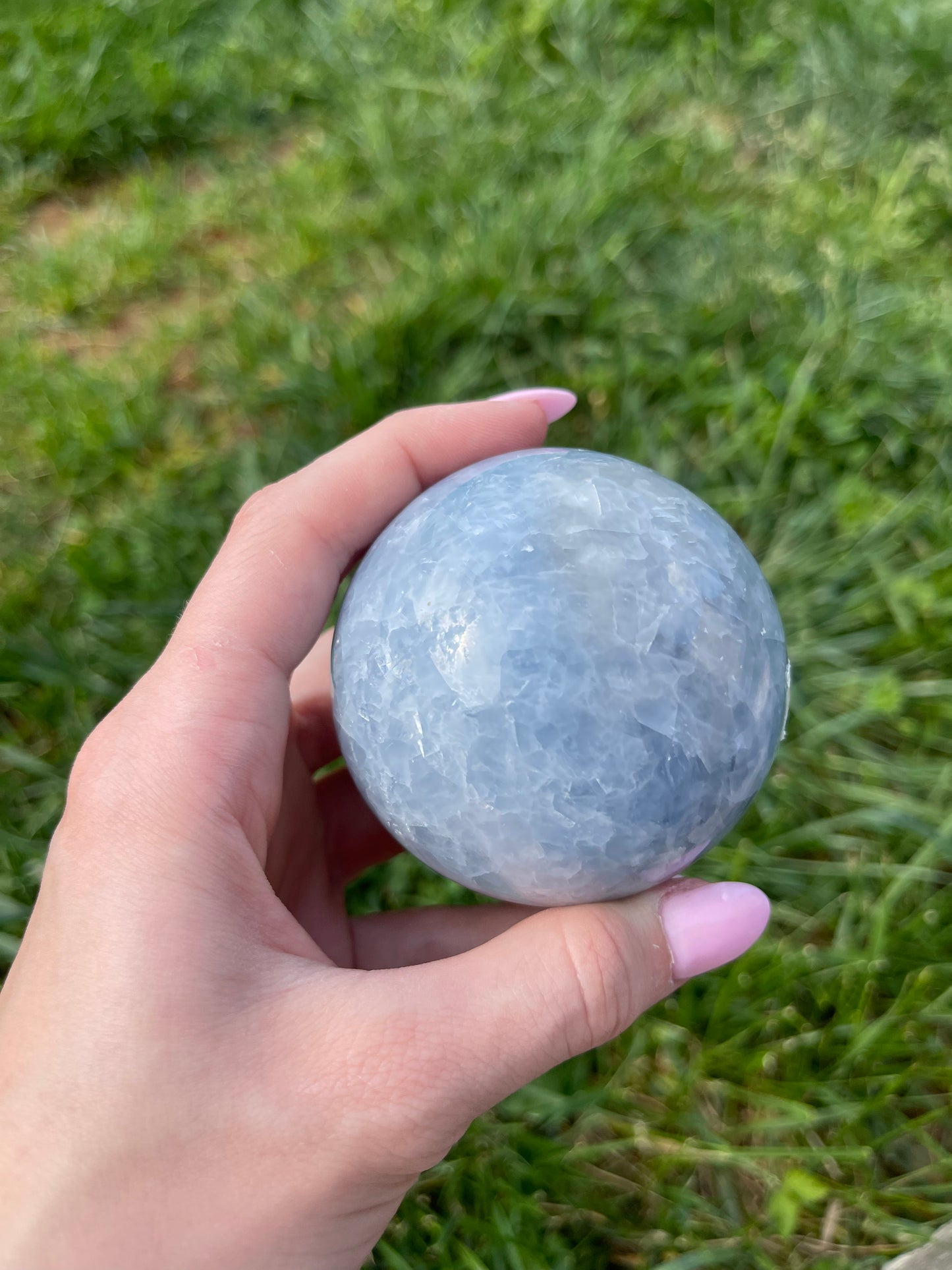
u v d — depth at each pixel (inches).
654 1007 8.0
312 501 6.8
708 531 5.6
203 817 5.4
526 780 5.0
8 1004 5.1
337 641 5.9
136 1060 4.8
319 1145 4.8
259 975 5.1
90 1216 4.7
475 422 7.6
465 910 7.5
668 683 5.0
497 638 5.0
